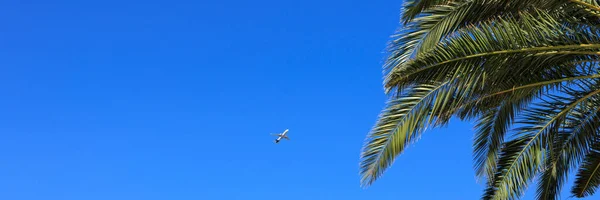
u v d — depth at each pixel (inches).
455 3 302.8
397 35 312.5
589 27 288.8
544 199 404.8
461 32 277.3
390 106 314.0
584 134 379.2
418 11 331.0
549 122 361.1
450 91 277.1
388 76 297.9
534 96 348.2
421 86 303.7
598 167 417.1
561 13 289.9
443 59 277.7
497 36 267.7
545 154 376.2
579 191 429.7
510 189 387.5
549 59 281.7
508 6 293.7
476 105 320.5
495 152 391.5
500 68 271.1
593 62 291.7
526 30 268.7
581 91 333.4
